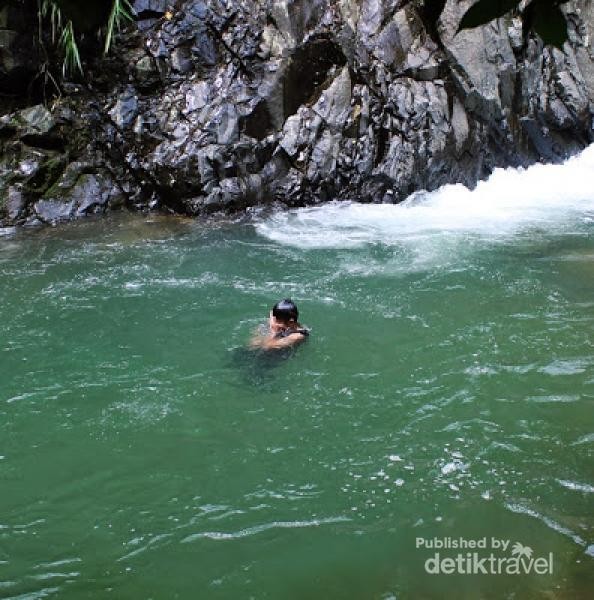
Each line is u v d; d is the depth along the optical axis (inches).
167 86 386.6
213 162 370.0
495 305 267.9
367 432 197.2
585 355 231.9
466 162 411.5
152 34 387.5
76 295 279.0
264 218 366.0
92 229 351.3
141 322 258.7
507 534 160.7
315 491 176.1
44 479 181.3
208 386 219.1
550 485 175.5
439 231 348.2
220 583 150.0
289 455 188.9
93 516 169.2
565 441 191.3
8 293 280.4
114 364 231.8
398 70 405.1
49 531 164.6
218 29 388.5
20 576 151.6
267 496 174.9
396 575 150.9
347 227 354.0
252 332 251.0
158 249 326.0
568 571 149.5
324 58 394.6
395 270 301.0
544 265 305.1
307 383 219.5
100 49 383.2
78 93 385.7
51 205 363.3
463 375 221.9
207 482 179.8
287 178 382.3
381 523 165.2
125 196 378.6
